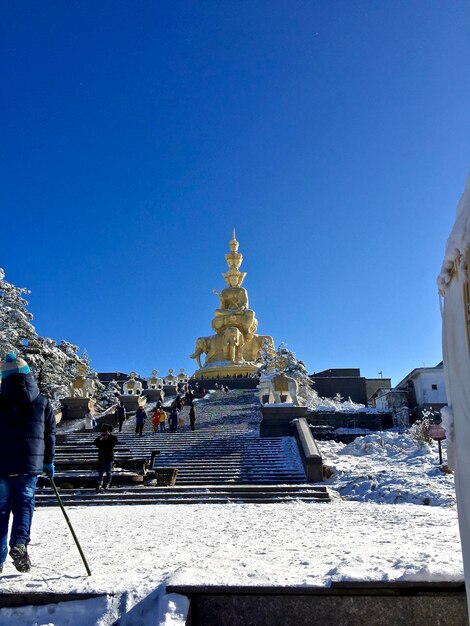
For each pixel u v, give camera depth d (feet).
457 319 9.91
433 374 149.18
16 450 15.05
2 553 14.51
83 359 190.49
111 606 10.98
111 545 21.36
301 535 24.43
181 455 74.02
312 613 11.08
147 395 147.13
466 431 9.54
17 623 10.90
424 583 11.06
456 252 9.82
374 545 20.16
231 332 196.85
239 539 22.98
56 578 12.72
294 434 81.00
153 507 46.37
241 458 71.61
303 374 179.73
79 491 54.19
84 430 98.02
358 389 212.64
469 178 9.55
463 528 9.89
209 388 164.55
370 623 11.03
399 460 70.79
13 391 15.65
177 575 11.65
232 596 11.12
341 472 63.26
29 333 136.98
